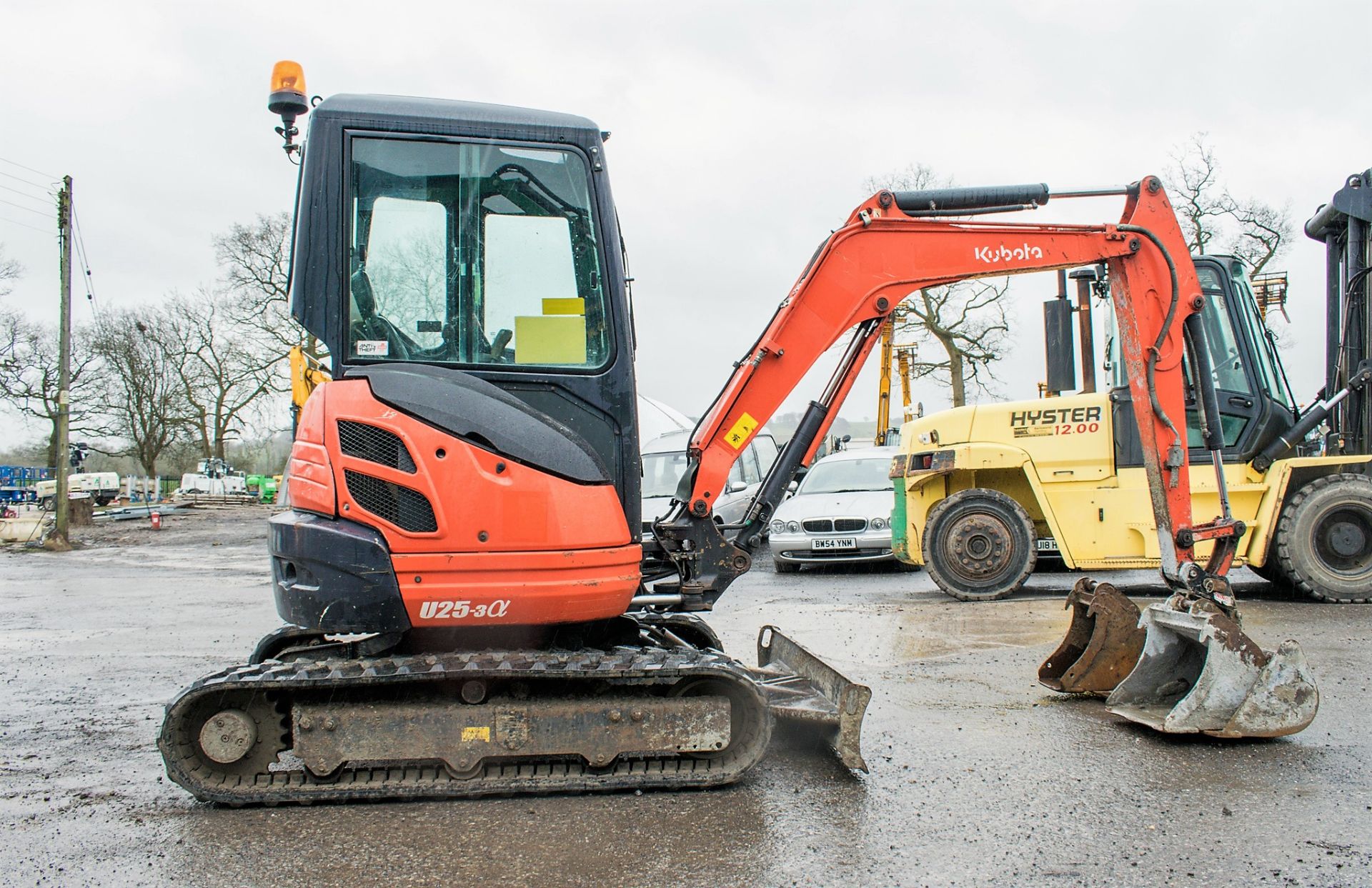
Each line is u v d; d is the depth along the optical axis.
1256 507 9.56
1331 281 10.18
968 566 10.36
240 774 4.15
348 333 4.32
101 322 49.75
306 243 4.33
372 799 4.12
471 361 4.39
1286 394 9.80
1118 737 4.99
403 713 4.10
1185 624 5.01
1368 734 4.94
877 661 7.06
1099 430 10.11
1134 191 5.51
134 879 3.38
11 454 58.97
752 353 5.21
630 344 4.57
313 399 4.27
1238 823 3.78
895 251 5.31
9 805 4.18
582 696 4.27
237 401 49.53
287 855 3.57
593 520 4.21
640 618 5.62
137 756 4.96
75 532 28.62
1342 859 3.42
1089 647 5.71
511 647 4.40
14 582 15.31
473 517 4.09
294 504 4.32
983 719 5.38
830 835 3.70
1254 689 4.69
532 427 4.21
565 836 3.71
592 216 4.54
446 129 4.46
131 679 6.98
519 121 4.52
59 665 7.56
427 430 4.10
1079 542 10.15
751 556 5.15
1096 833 3.69
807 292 5.24
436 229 4.43
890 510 13.45
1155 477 5.45
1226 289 9.62
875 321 5.41
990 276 5.37
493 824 3.85
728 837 3.68
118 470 63.25
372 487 4.10
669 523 5.12
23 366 46.94
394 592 4.05
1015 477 11.00
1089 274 11.15
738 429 5.14
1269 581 10.14
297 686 4.07
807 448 5.36
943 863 3.43
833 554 13.43
